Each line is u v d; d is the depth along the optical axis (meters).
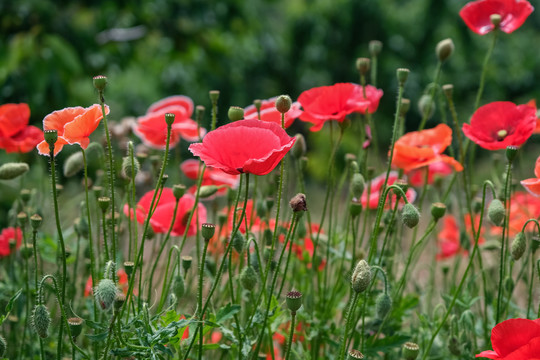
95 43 2.99
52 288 1.68
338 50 5.40
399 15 5.32
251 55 4.08
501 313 1.66
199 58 3.41
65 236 1.81
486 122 1.64
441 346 1.69
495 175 1.85
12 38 2.85
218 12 3.39
